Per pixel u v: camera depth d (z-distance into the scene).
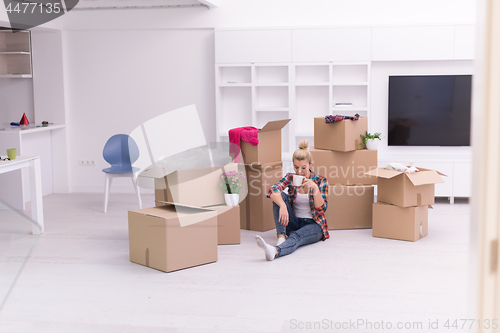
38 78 6.08
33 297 2.71
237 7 5.70
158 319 2.39
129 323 2.35
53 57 6.03
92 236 4.05
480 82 0.85
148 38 5.95
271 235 4.01
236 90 5.87
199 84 5.94
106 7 5.87
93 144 6.20
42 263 3.33
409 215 3.69
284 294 2.69
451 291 2.70
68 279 3.00
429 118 5.46
